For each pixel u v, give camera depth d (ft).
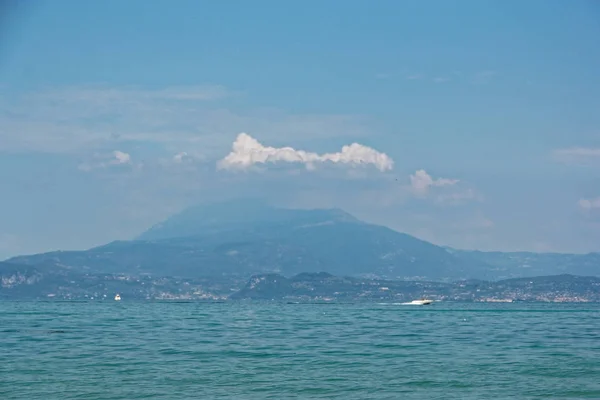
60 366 359.05
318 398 280.72
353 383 312.09
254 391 293.43
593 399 281.33
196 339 525.34
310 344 485.15
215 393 289.33
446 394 289.53
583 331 638.53
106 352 422.41
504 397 284.20
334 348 455.63
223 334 584.40
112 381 314.35
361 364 370.94
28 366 358.64
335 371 346.13
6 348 445.37
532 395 288.10
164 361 379.96
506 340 524.93
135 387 301.02
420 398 281.13
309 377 327.67
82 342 491.31
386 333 604.90
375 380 319.88
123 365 362.74
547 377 329.11
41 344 474.49
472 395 288.10
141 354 412.98
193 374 334.65
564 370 350.43
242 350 438.40
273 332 615.16
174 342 495.00
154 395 285.23
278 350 439.63
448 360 389.19
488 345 480.64
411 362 379.55
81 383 309.63
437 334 593.01
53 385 304.91
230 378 323.57
